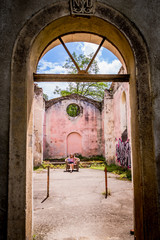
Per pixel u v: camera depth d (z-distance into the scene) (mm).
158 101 2832
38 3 2885
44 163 15062
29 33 2811
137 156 2842
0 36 2789
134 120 2969
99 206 5141
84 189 7191
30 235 2848
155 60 2904
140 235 2715
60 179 9422
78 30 3480
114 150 14219
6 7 2850
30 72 2926
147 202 2627
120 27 2938
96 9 2941
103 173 11250
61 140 18719
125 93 10781
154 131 2771
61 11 2906
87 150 18875
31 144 2965
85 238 3354
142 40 2920
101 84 24312
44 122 18719
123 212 4652
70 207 5082
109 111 14672
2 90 2699
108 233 3535
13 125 2637
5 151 2619
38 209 4941
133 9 2992
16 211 2518
